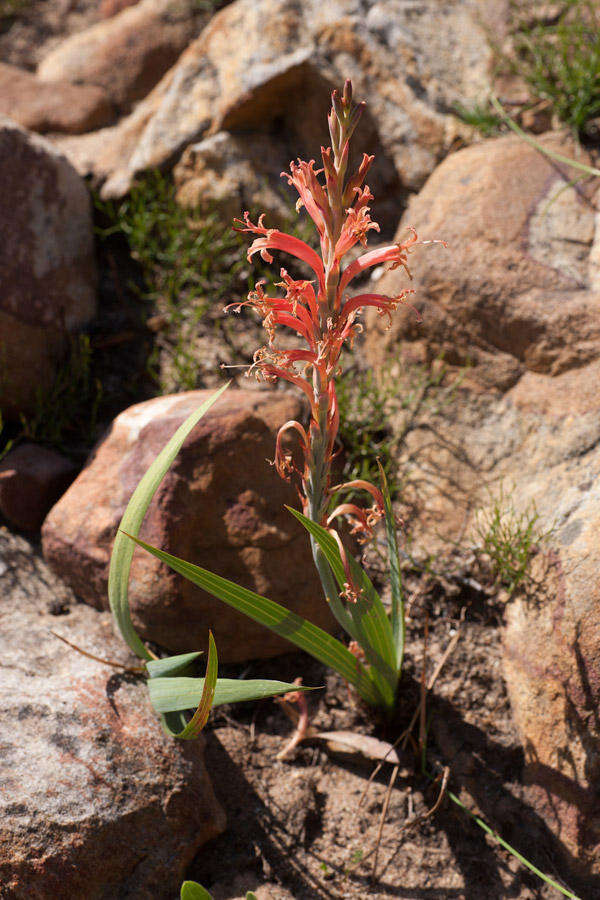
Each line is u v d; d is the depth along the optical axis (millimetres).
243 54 3771
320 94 3707
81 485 2883
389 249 1742
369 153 3770
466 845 2377
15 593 2857
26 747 2223
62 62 4586
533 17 3980
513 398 2980
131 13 4691
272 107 3760
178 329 3619
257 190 3707
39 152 3520
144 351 3600
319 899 2275
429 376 3164
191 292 3707
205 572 1944
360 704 2619
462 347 3090
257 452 2730
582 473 2664
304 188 1741
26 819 2088
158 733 2352
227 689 2010
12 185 3391
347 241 1701
